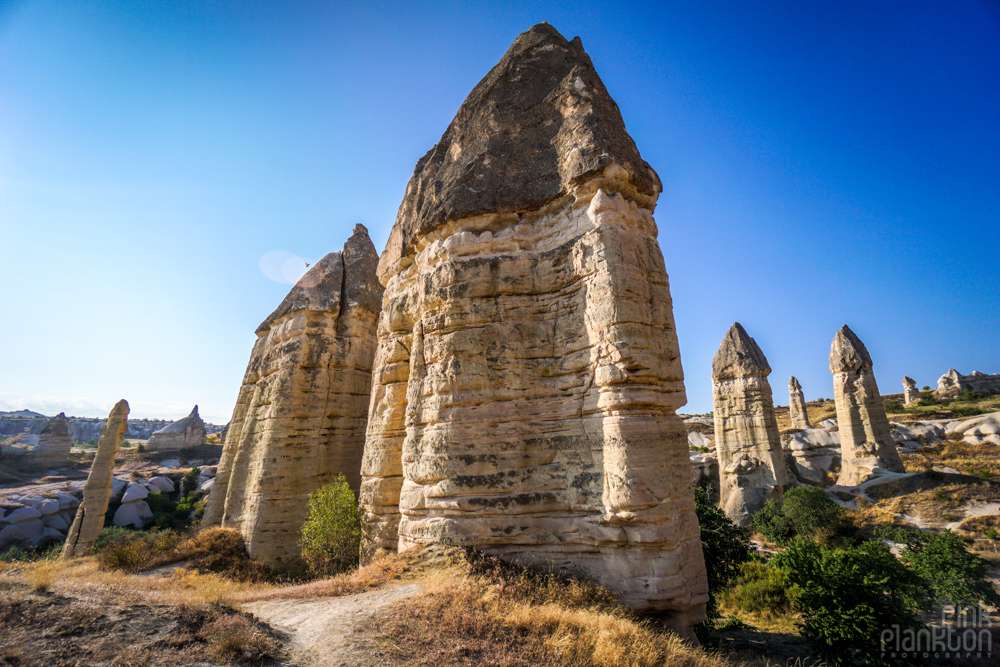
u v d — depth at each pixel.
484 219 14.83
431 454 13.31
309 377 25.67
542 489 12.08
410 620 8.79
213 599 9.20
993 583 21.17
